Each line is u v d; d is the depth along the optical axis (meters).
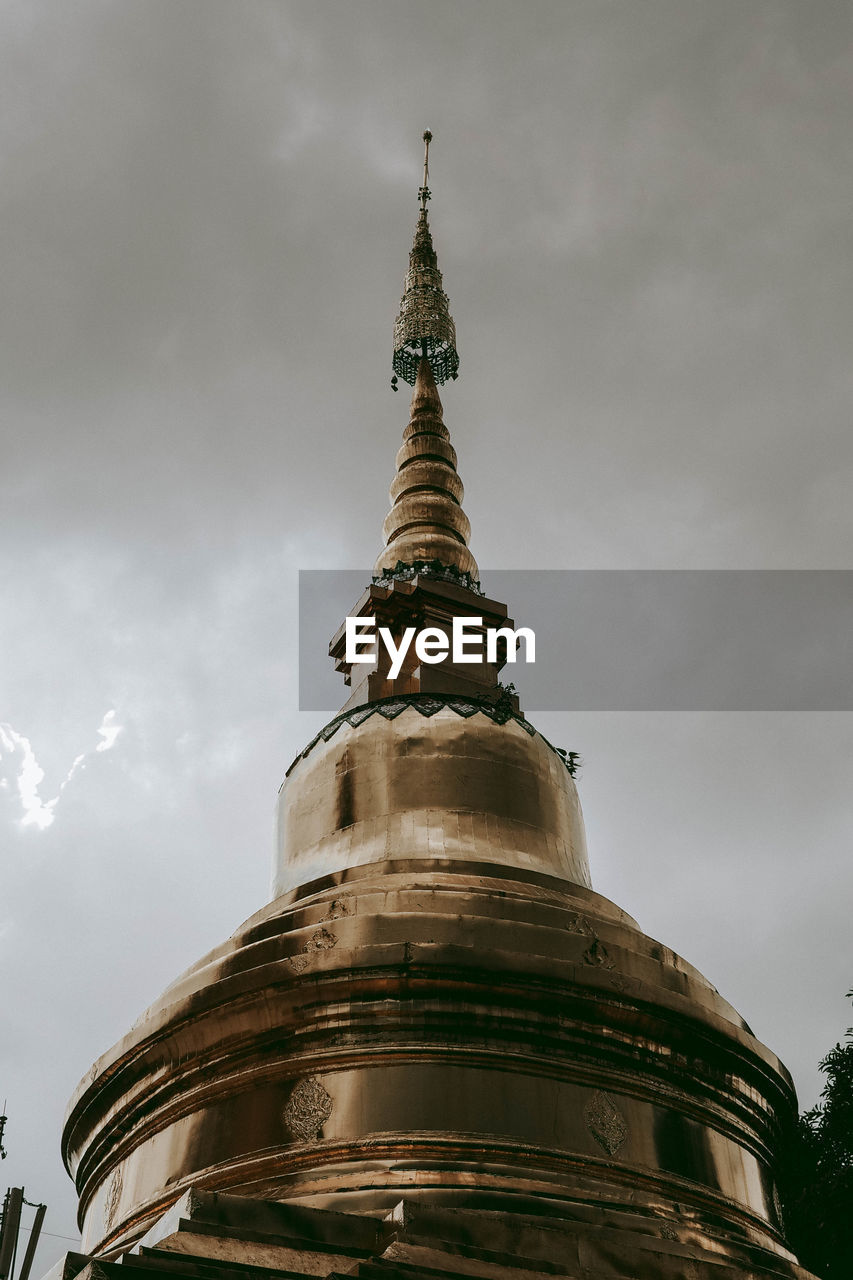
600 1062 28.11
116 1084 30.02
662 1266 23.53
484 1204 24.48
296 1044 27.95
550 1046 27.88
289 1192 25.09
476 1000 27.77
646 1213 26.05
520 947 28.66
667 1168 27.55
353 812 33.62
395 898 29.39
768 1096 30.77
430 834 32.59
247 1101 27.78
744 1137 29.73
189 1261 20.41
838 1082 32.88
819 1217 30.58
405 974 27.67
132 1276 19.92
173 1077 28.94
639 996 28.44
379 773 33.97
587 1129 27.16
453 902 29.38
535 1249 22.78
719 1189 28.14
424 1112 26.67
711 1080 29.25
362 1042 27.59
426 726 34.66
